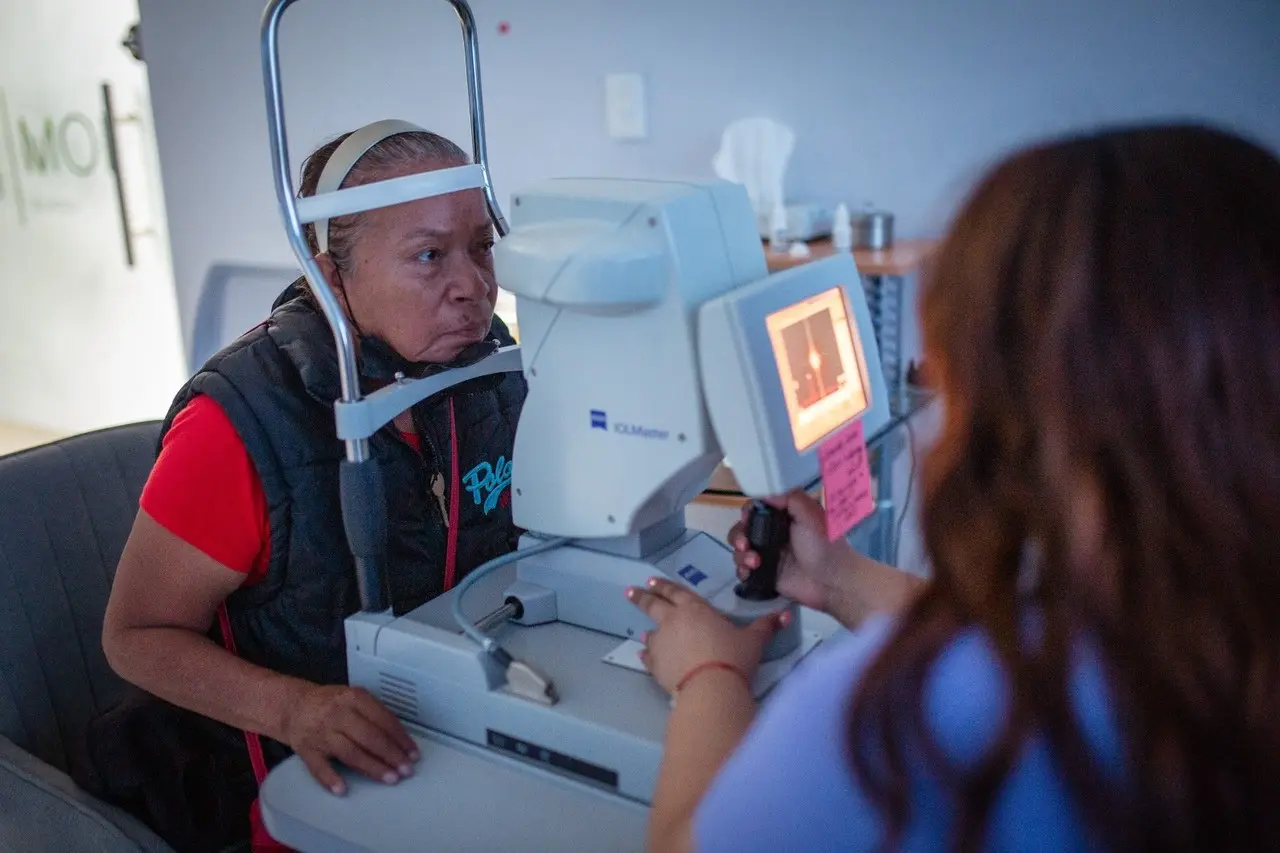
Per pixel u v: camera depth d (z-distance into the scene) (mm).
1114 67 1911
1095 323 496
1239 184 506
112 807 1104
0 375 4195
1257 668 482
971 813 510
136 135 3480
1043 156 544
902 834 525
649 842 674
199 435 1070
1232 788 490
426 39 2516
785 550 928
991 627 518
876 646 568
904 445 1891
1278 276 492
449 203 1095
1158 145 524
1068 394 501
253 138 2822
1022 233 524
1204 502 482
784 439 820
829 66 2125
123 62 3436
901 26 2045
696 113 2279
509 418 1279
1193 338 485
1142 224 498
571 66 2371
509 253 876
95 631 1316
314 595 1117
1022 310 517
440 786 862
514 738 879
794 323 853
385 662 954
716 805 577
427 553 1188
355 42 2607
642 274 814
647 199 832
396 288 1105
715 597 932
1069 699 499
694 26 2223
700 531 1036
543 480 968
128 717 1119
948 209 616
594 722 832
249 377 1087
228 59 2783
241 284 2979
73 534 1313
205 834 1122
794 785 556
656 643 849
